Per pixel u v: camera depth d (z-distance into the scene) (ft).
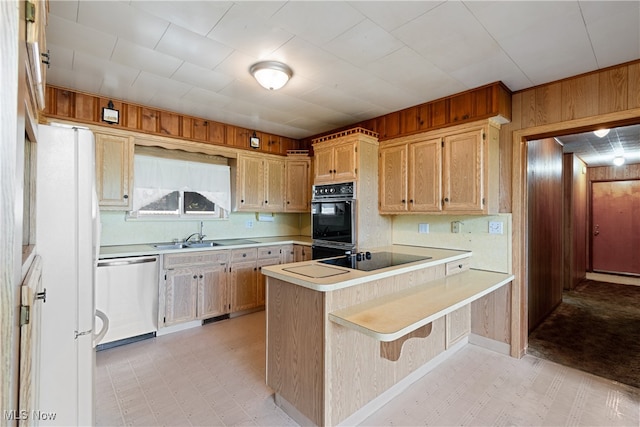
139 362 8.46
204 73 8.01
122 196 10.04
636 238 19.89
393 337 4.75
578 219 18.31
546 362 8.76
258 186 13.64
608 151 16.08
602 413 6.55
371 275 6.27
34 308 3.05
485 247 9.61
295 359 6.26
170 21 5.81
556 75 7.93
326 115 11.44
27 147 4.28
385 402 6.88
